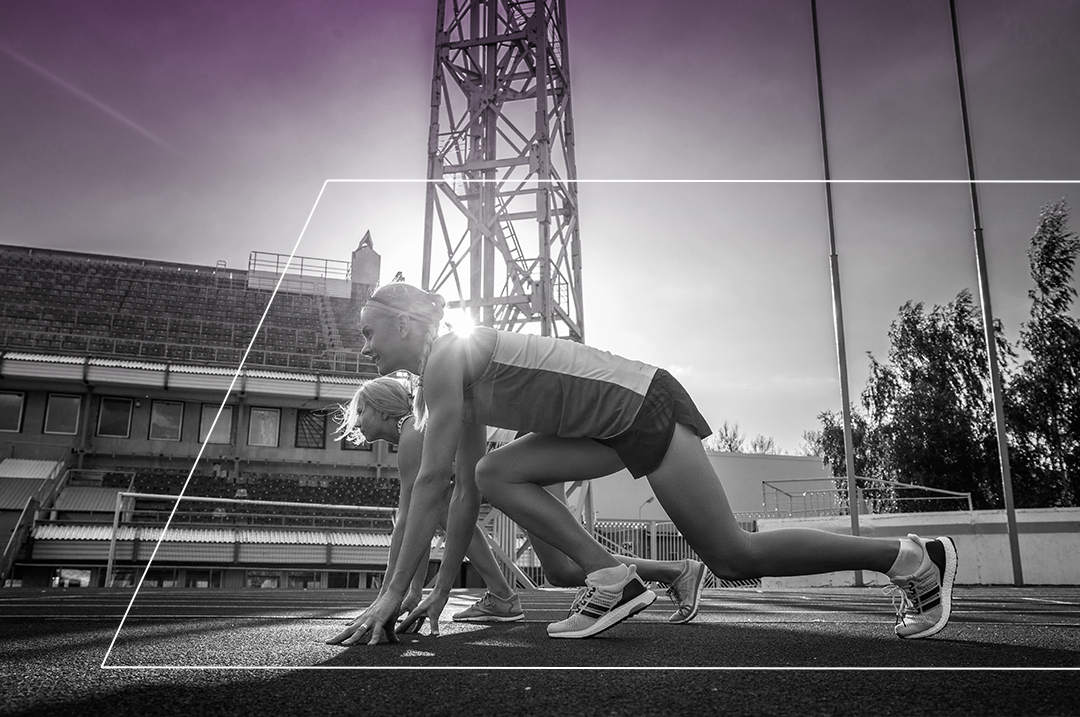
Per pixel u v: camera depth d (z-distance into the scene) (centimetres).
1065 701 139
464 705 134
